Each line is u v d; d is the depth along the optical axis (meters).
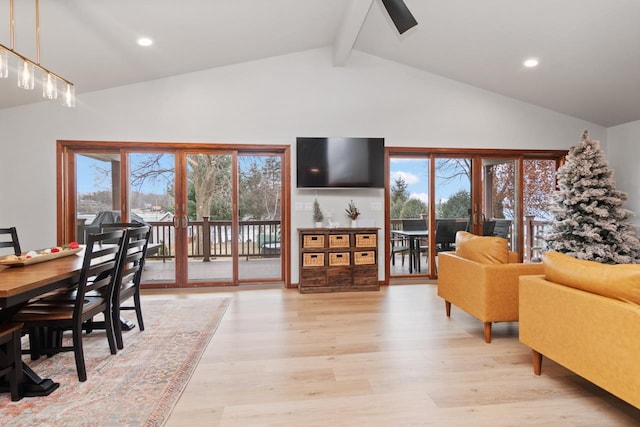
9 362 1.91
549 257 2.14
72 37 3.27
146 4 3.01
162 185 4.66
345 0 3.61
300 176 4.62
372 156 4.74
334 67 4.79
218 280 4.77
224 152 4.71
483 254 2.84
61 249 2.84
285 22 3.84
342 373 2.27
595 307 1.73
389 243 4.93
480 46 4.09
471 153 5.13
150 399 1.96
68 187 4.47
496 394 2.01
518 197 5.30
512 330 3.06
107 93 4.42
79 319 2.14
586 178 4.63
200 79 4.56
